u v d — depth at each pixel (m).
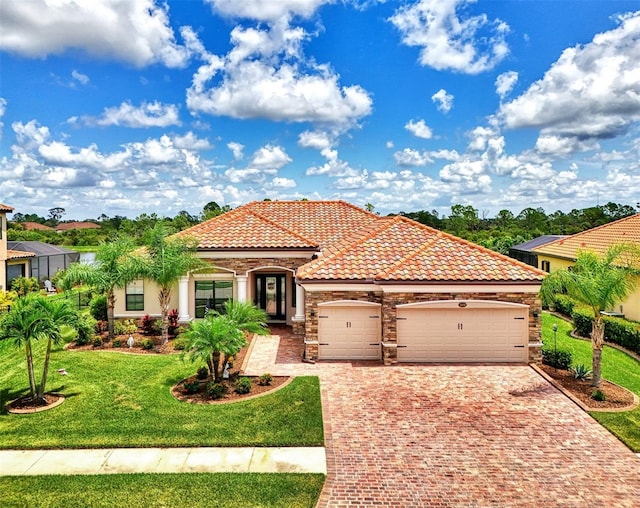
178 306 26.50
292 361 20.89
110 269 23.77
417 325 20.48
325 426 14.39
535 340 20.38
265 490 11.15
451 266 21.02
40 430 14.08
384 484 11.43
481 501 10.77
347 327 21.06
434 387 17.61
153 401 16.14
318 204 34.97
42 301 16.41
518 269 20.86
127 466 12.23
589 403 16.03
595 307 17.28
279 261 26.39
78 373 18.97
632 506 10.59
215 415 15.07
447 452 12.91
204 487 11.26
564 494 11.04
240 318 19.28
